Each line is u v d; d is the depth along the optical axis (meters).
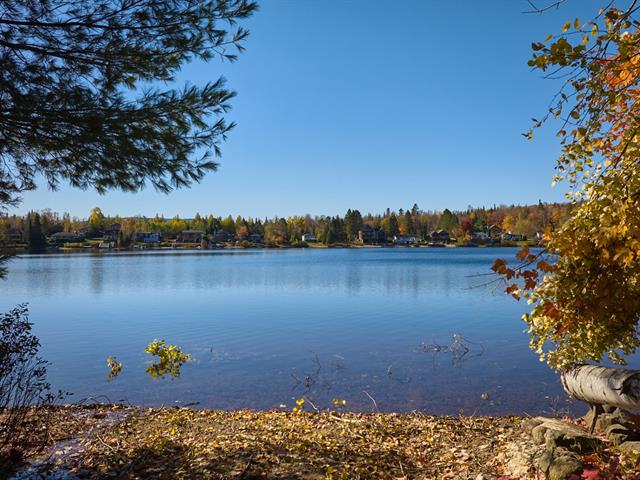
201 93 5.66
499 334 18.78
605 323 5.39
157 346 10.23
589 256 4.48
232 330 20.42
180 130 5.82
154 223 188.50
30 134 5.36
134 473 5.67
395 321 22.56
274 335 19.17
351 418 8.92
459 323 21.78
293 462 6.03
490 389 11.48
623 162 4.60
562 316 4.76
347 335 19.05
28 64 5.39
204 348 16.73
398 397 11.00
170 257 105.94
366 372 13.27
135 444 6.85
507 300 30.41
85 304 29.94
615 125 4.61
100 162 5.77
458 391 11.38
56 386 12.17
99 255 116.50
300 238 193.88
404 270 59.81
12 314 5.18
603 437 6.04
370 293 35.66
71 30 5.39
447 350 15.93
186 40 5.82
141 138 5.52
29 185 6.52
